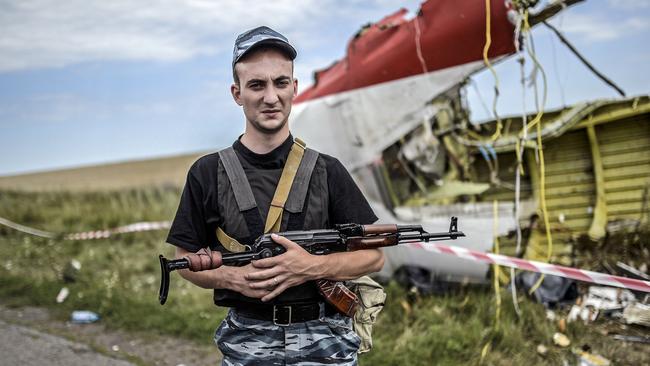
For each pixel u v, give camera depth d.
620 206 6.30
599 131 6.36
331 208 2.65
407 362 4.63
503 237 6.07
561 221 6.38
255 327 2.59
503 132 6.20
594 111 6.06
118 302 6.59
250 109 2.50
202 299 6.56
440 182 6.25
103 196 14.77
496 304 5.39
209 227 2.63
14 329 5.91
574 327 5.07
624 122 6.25
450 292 6.03
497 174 6.44
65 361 5.06
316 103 6.58
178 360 5.10
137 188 15.52
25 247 9.68
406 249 6.13
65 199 14.68
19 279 7.67
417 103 5.98
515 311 5.34
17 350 5.31
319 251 2.52
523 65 5.36
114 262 8.61
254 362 2.59
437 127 6.18
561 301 5.69
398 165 6.31
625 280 4.20
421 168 6.22
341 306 2.57
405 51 5.96
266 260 2.38
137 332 5.81
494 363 4.60
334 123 6.45
